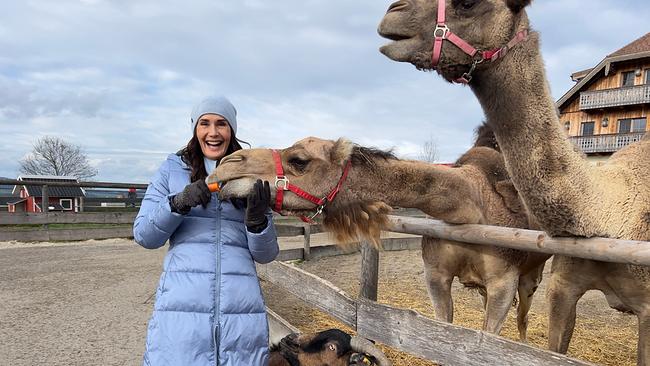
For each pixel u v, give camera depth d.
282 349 3.30
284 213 2.89
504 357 2.45
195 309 2.45
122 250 11.92
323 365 3.13
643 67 29.53
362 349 3.04
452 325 2.77
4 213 12.14
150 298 7.30
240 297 2.53
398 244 12.71
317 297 4.15
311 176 2.81
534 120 2.70
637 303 2.96
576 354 5.05
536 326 6.06
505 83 2.70
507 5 2.66
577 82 34.62
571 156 2.79
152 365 2.40
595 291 8.38
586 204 2.75
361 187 2.94
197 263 2.52
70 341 5.38
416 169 3.04
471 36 2.64
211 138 2.73
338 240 3.03
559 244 2.77
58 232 12.98
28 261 10.29
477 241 3.20
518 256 3.50
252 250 2.62
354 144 2.95
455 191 3.16
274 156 2.80
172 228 2.47
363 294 3.78
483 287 3.72
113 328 5.85
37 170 54.94
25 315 6.34
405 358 4.75
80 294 7.50
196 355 2.40
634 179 3.11
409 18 2.73
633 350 5.24
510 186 3.65
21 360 4.81
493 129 2.87
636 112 30.36
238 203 2.61
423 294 7.59
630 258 2.45
